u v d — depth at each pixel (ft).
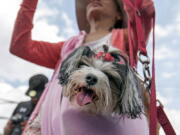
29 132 2.25
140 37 2.26
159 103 2.32
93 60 1.93
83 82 1.80
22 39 2.44
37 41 2.60
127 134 1.94
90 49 2.00
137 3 2.36
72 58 1.98
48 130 2.13
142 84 2.28
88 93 1.82
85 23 2.80
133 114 1.89
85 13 2.77
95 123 1.91
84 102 1.80
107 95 1.82
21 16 2.44
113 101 1.89
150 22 2.47
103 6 2.57
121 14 2.63
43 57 2.56
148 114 2.28
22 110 5.29
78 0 2.79
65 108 1.96
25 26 2.44
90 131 1.91
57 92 2.17
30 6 2.46
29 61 2.54
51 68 2.63
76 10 2.82
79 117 1.92
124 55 2.06
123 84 1.89
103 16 2.59
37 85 5.09
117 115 1.92
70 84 1.86
